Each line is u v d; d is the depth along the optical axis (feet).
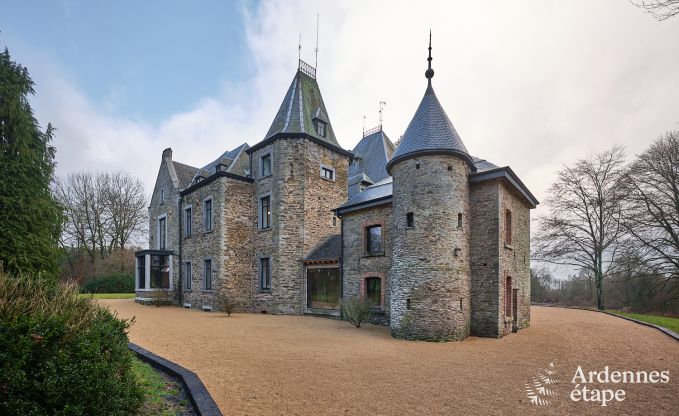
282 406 16.42
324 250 57.82
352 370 22.54
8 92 38.81
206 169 87.76
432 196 36.60
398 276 37.47
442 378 21.12
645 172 62.39
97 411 10.71
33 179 39.27
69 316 12.35
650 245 62.75
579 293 98.07
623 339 34.68
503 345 31.89
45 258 37.70
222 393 17.94
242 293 62.23
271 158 62.44
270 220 61.11
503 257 38.70
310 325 44.06
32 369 9.98
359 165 83.25
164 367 20.24
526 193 47.03
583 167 76.28
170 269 76.89
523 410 16.49
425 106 40.32
